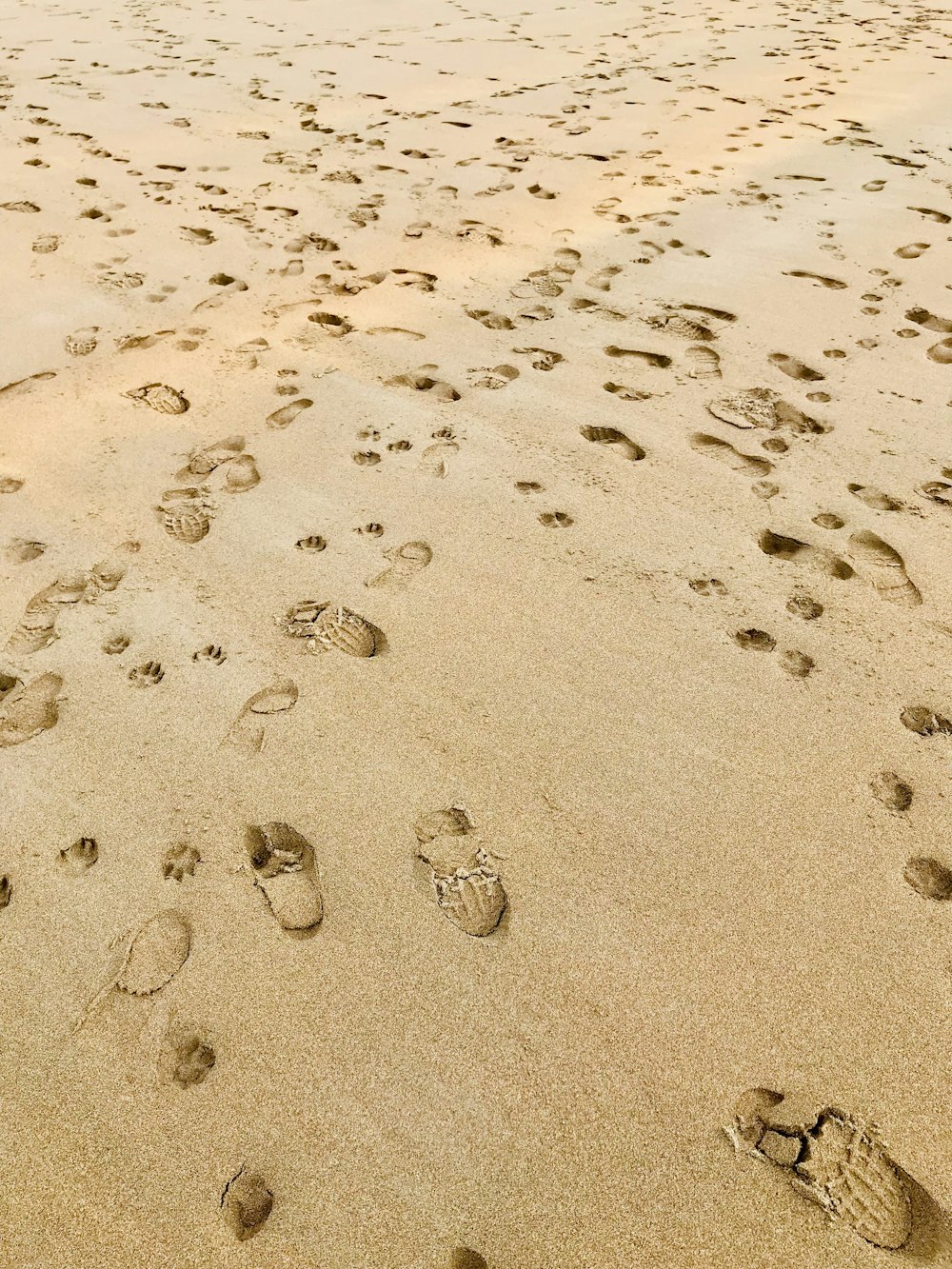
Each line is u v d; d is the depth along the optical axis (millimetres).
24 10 7004
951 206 3363
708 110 4562
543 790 1381
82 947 1196
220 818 1347
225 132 4277
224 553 1836
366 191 3615
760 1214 962
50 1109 1047
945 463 2068
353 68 5375
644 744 1447
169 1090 1061
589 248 3145
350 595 1733
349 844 1312
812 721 1486
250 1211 967
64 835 1328
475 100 4781
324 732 1470
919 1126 1027
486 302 2812
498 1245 942
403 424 2242
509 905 1235
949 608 1689
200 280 2922
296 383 2412
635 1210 965
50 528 1900
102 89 4883
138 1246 945
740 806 1358
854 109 4520
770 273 2941
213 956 1184
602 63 5445
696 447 2139
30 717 1502
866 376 2395
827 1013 1123
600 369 2455
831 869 1277
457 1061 1078
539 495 1992
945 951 1185
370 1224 957
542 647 1619
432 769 1411
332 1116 1036
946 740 1455
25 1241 950
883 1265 928
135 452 2141
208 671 1578
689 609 1698
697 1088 1056
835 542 1850
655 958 1176
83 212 3369
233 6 7113
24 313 2707
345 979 1157
